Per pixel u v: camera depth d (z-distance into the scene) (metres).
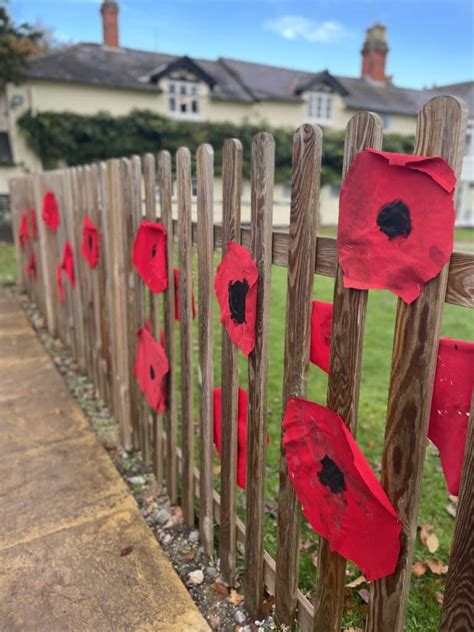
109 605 1.55
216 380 2.23
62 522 1.94
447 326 5.19
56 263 3.94
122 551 1.78
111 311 2.50
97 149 15.54
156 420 2.14
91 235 2.68
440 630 0.97
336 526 1.13
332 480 1.12
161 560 1.74
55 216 3.56
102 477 2.24
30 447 2.50
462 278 0.80
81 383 3.31
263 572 1.50
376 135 0.88
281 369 3.67
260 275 1.27
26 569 1.69
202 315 1.62
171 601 1.56
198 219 1.55
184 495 1.94
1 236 12.23
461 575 0.90
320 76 18.17
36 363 3.67
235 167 1.30
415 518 0.97
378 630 1.10
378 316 5.39
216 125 16.89
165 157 1.75
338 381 1.08
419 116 0.81
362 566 1.09
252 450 1.44
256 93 17.80
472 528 0.86
